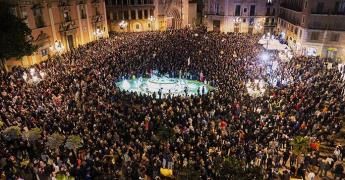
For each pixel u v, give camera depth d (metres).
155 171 17.45
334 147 21.98
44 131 20.36
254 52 43.12
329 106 25.33
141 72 37.12
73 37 49.41
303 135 20.34
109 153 18.50
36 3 40.16
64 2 45.88
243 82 31.86
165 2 70.75
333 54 49.19
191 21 75.31
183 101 27.38
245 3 67.44
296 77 33.28
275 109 25.52
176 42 48.47
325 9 47.66
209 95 28.41
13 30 33.25
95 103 26.25
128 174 17.09
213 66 36.66
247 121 22.66
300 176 19.11
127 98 28.53
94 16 54.66
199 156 18.03
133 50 43.03
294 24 54.47
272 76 33.44
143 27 70.00
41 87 28.33
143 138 20.81
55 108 24.42
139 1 67.62
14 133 18.80
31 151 18.88
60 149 18.66
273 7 67.00
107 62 37.41
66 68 35.03
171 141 20.02
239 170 14.20
